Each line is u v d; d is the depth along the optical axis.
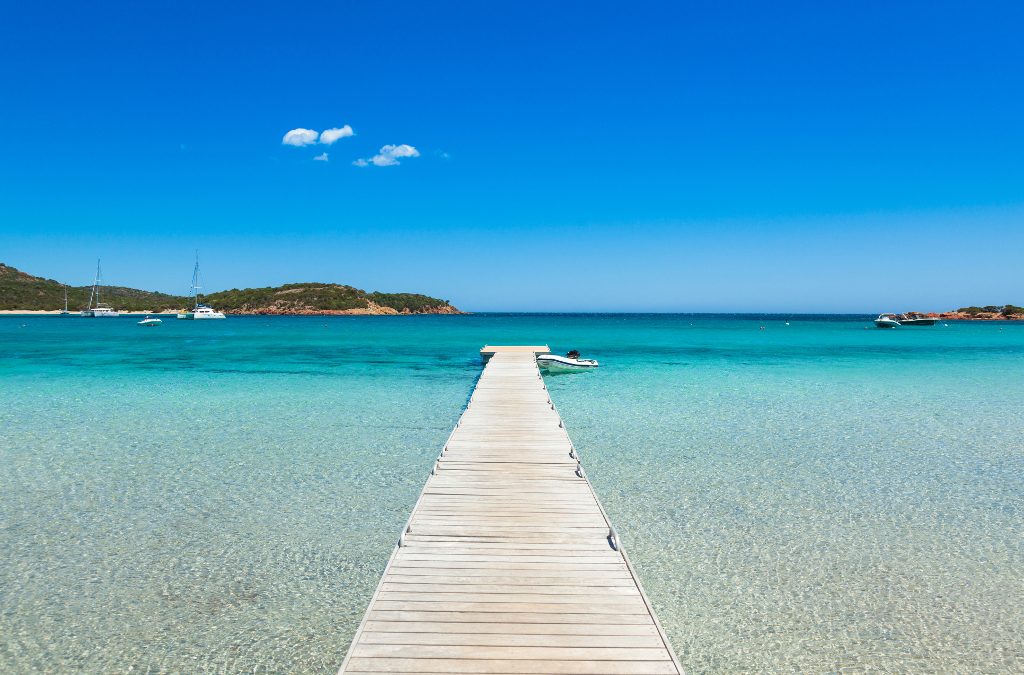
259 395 23.41
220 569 8.99
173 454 14.82
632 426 17.92
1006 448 15.52
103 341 56.59
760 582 8.71
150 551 9.52
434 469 11.67
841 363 36.41
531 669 5.63
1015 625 7.69
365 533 10.29
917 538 10.13
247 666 6.90
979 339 63.00
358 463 14.20
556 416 16.95
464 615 6.49
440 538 8.49
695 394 23.78
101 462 14.08
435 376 29.72
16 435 16.56
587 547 8.23
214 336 67.94
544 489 10.57
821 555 9.52
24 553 9.41
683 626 7.68
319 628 7.60
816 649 7.25
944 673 6.84
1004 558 9.42
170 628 7.55
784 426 17.92
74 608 7.95
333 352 44.75
